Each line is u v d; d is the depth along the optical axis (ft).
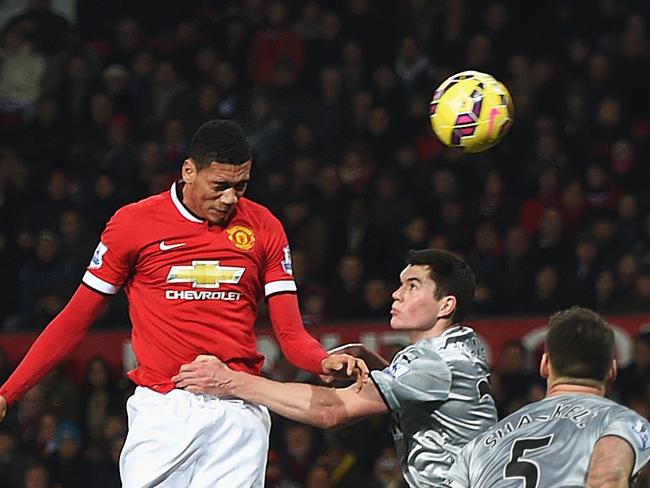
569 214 132.05
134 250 54.85
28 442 114.83
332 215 129.59
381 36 150.20
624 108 144.87
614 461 47.67
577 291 122.72
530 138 139.54
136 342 55.67
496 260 124.98
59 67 153.28
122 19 162.71
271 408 55.11
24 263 132.77
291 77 145.59
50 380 117.70
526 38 149.79
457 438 57.41
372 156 138.51
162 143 144.66
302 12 156.97
